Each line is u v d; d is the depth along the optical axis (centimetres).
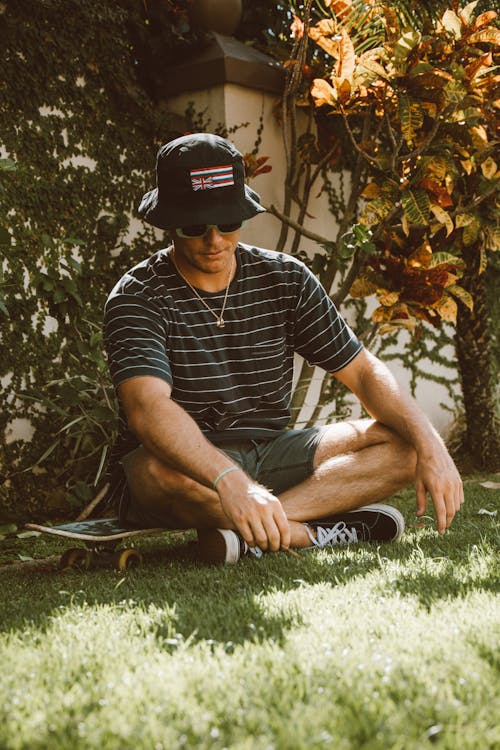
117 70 407
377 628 129
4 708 99
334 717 90
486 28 384
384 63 397
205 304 223
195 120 443
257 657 115
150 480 210
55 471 372
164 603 157
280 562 202
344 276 518
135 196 415
